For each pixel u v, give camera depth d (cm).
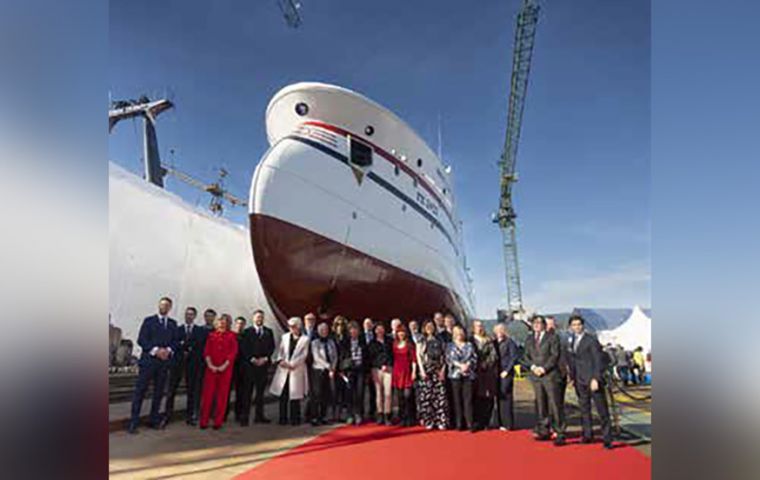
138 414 647
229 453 543
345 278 1159
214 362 700
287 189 1050
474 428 672
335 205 1125
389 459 519
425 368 717
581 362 607
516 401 1086
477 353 714
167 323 686
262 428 700
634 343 1708
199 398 735
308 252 1083
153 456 524
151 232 1129
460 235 2116
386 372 738
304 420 789
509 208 4644
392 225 1270
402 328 747
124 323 996
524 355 651
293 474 462
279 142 1094
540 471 475
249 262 1516
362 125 1209
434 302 1519
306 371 750
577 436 646
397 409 788
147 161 2169
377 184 1231
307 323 769
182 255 1206
